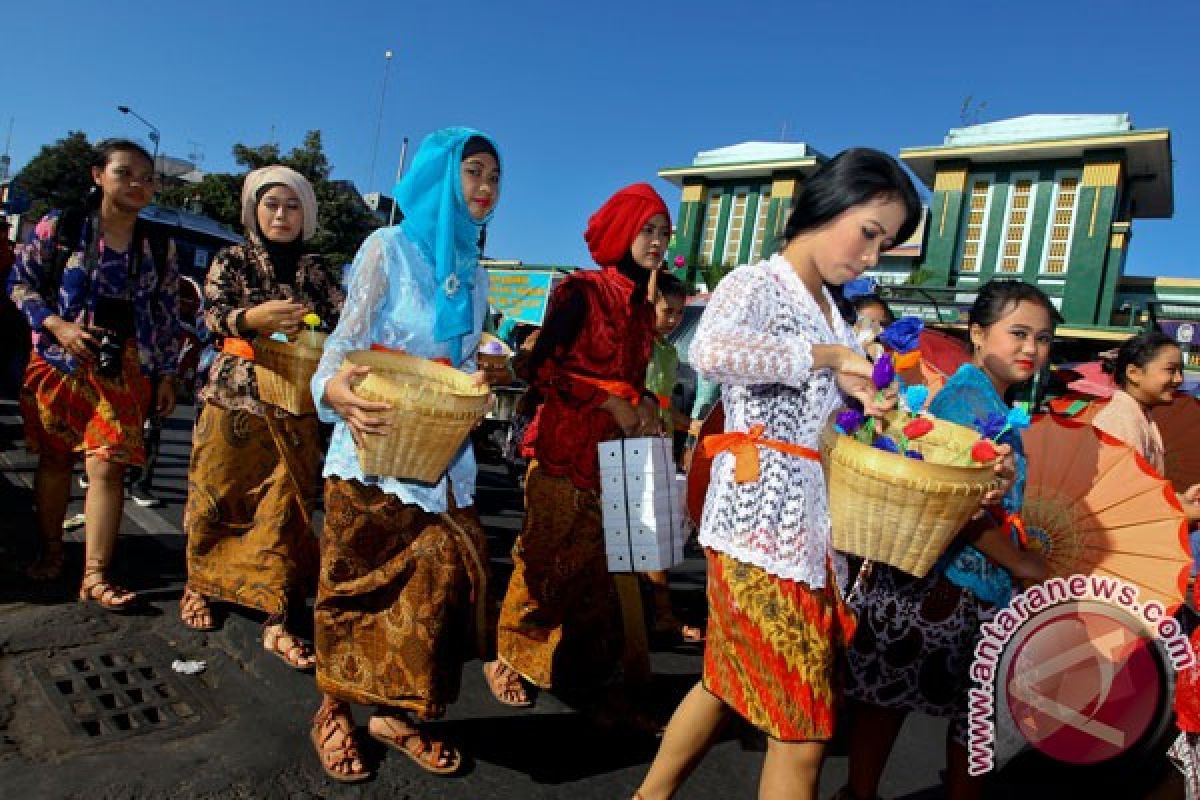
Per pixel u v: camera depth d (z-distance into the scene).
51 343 3.23
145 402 3.35
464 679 3.14
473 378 2.23
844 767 2.87
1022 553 2.16
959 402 2.27
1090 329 19.20
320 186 25.81
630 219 2.98
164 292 3.45
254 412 3.06
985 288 2.47
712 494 1.94
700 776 2.64
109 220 3.29
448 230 2.33
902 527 1.73
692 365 1.92
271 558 3.07
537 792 2.39
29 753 2.23
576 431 2.81
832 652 1.82
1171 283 21.19
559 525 2.82
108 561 3.30
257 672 2.89
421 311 2.33
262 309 2.88
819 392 1.91
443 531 2.21
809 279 1.99
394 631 2.20
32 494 4.80
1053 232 22.08
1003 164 22.86
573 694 3.10
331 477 2.23
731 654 1.83
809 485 1.86
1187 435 3.76
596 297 2.87
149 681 2.71
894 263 24.33
